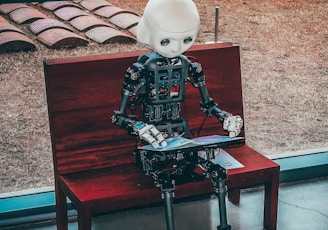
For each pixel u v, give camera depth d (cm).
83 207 260
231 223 321
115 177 282
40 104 404
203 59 308
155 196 272
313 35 496
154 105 270
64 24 438
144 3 473
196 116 309
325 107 437
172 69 268
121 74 291
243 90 447
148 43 265
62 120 283
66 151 285
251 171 286
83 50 416
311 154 374
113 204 266
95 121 288
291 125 417
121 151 294
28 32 425
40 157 372
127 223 319
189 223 319
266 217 308
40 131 390
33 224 319
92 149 289
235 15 491
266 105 436
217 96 313
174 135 275
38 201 323
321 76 466
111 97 290
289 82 458
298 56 477
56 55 412
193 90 307
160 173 265
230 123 275
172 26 255
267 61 474
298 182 362
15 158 369
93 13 454
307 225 320
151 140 252
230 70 314
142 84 268
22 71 411
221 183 270
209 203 339
